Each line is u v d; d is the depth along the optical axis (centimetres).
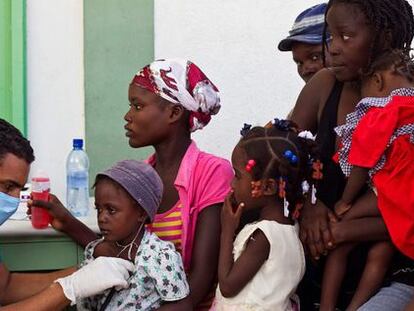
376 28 339
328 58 358
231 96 512
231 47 508
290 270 347
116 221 349
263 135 352
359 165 331
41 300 337
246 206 354
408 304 327
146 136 376
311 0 512
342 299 359
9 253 386
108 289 348
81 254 390
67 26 484
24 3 475
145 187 349
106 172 351
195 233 371
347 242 344
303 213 359
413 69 338
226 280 345
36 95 485
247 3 506
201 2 500
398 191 327
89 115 489
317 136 362
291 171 348
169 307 346
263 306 343
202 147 511
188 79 376
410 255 330
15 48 475
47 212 384
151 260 346
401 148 328
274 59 513
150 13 491
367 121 331
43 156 488
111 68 489
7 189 342
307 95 374
